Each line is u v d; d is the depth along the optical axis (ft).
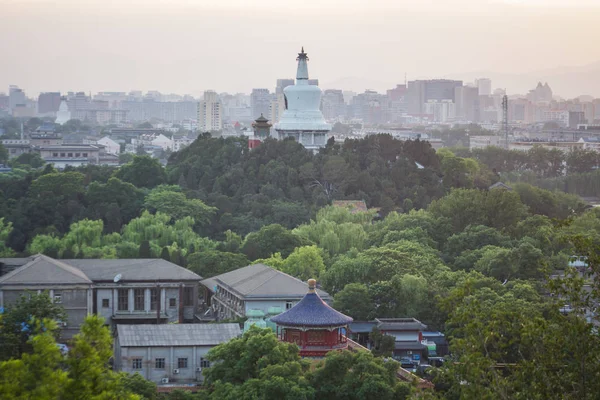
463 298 649.20
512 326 628.28
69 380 554.46
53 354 566.36
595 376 565.94
